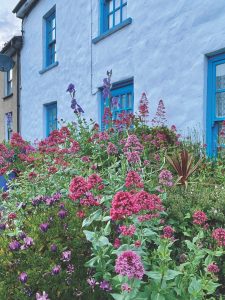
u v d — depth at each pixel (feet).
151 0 23.08
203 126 19.33
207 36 18.99
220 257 9.11
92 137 17.88
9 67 47.52
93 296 8.20
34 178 12.93
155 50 22.75
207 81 19.39
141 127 19.24
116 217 7.50
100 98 29.40
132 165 12.49
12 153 18.33
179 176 13.47
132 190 9.63
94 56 29.68
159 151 16.52
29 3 41.75
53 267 7.85
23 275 7.49
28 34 44.11
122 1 27.43
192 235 9.84
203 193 11.61
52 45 39.73
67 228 9.05
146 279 8.24
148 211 9.12
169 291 7.36
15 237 9.18
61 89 35.50
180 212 10.30
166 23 21.80
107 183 11.48
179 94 20.88
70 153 16.11
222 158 16.67
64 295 8.02
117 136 18.20
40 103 40.55
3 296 7.63
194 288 7.27
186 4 20.29
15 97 48.06
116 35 26.76
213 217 10.23
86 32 30.83
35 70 41.88
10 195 13.12
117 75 26.71
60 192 12.05
